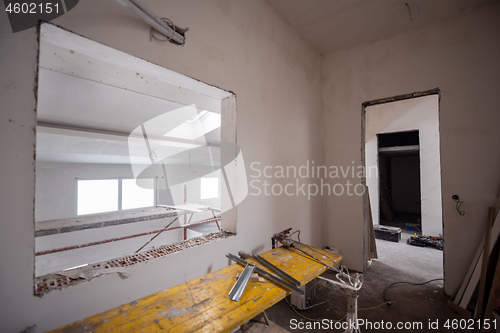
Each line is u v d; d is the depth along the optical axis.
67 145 3.04
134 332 0.88
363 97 2.83
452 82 2.29
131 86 1.85
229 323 0.94
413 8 2.23
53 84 1.73
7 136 0.86
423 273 2.73
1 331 0.85
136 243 5.15
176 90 1.95
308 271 1.47
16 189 0.88
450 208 2.26
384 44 2.70
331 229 3.04
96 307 1.09
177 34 1.34
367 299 2.16
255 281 1.29
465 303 1.91
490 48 2.12
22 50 0.90
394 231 4.03
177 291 1.18
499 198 2.00
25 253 0.90
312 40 2.82
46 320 0.95
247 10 1.97
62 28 0.97
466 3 2.13
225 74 1.74
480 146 2.14
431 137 4.21
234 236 1.82
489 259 1.88
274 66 2.28
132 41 1.19
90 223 2.25
